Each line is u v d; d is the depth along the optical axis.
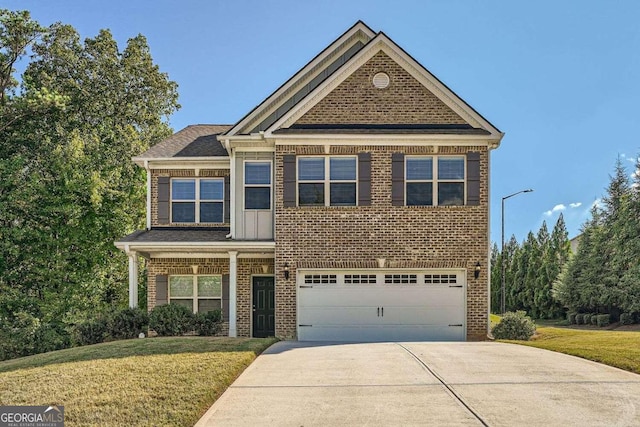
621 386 8.47
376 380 8.98
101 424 6.92
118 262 22.42
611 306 34.66
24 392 8.26
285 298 15.97
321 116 16.41
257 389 8.52
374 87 16.47
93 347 12.38
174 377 8.85
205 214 18.11
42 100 22.20
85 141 24.42
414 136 15.96
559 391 8.19
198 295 17.89
